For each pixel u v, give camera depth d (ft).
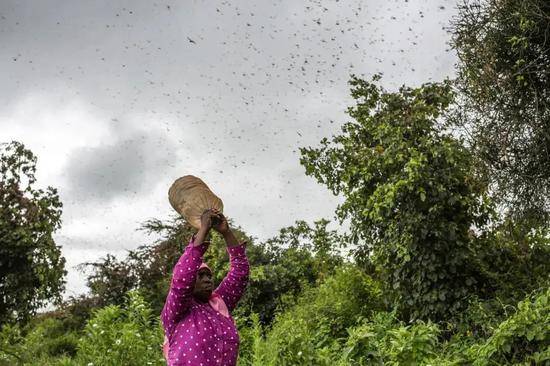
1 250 65.16
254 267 66.33
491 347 31.30
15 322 66.90
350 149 50.37
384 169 47.11
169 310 15.20
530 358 30.45
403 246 45.52
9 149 66.13
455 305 43.60
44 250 65.92
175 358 14.94
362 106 50.21
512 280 45.24
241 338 35.29
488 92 48.16
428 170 44.86
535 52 48.29
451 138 47.34
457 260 43.96
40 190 66.90
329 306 47.03
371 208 47.83
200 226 15.58
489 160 48.21
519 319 31.24
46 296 67.21
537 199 47.34
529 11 46.83
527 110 48.19
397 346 27.81
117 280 74.18
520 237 47.14
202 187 16.07
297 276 65.62
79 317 73.77
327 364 26.63
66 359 31.40
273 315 64.13
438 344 38.24
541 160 48.01
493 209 45.83
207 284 15.67
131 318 33.73
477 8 48.75
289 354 26.78
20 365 40.73
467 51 49.34
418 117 46.50
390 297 46.57
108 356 29.89
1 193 65.92
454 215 45.91
